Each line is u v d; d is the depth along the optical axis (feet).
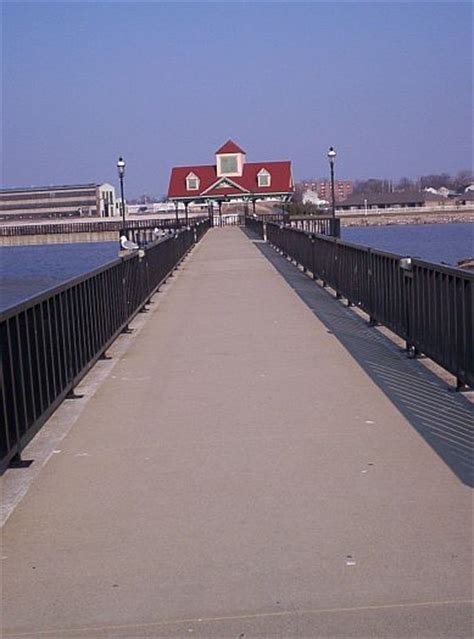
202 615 15.10
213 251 129.18
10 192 508.53
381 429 26.25
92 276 37.32
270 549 17.71
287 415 28.40
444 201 429.38
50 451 25.61
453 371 30.53
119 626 14.87
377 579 16.12
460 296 29.48
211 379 34.73
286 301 60.54
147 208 523.70
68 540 18.75
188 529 18.99
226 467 23.20
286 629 14.47
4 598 16.15
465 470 22.15
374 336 44.21
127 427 27.96
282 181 274.16
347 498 20.44
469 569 16.38
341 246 59.47
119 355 41.34
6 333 22.81
